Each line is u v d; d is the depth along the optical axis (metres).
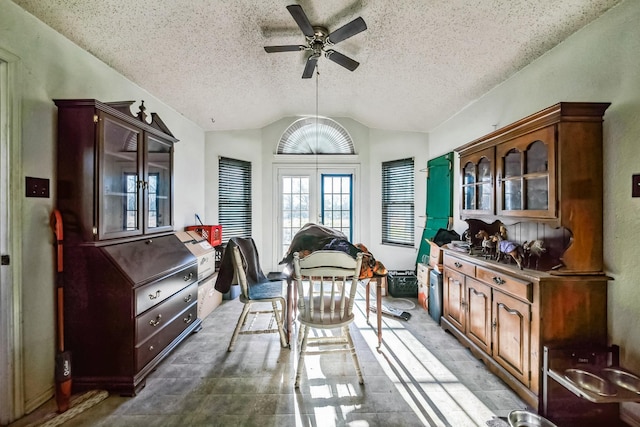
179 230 3.35
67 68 1.86
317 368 2.05
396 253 4.27
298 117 4.46
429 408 1.64
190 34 2.10
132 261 1.87
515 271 1.75
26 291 1.60
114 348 1.75
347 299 2.19
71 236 1.71
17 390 1.55
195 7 1.85
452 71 2.52
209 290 3.13
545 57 2.02
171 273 2.17
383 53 2.47
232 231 4.25
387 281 3.73
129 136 1.99
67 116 1.70
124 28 1.90
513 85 2.36
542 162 1.72
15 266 1.54
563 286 1.58
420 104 3.28
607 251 1.58
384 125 4.25
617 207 1.53
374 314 3.08
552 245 1.84
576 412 1.53
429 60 2.44
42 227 1.68
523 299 1.67
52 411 1.62
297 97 3.67
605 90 1.59
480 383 1.87
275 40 2.30
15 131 1.53
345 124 4.50
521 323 1.70
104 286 1.74
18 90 1.55
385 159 4.39
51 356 1.74
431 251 3.16
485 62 2.28
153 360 1.93
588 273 1.60
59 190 1.71
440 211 3.52
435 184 3.62
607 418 1.53
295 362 2.13
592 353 1.53
